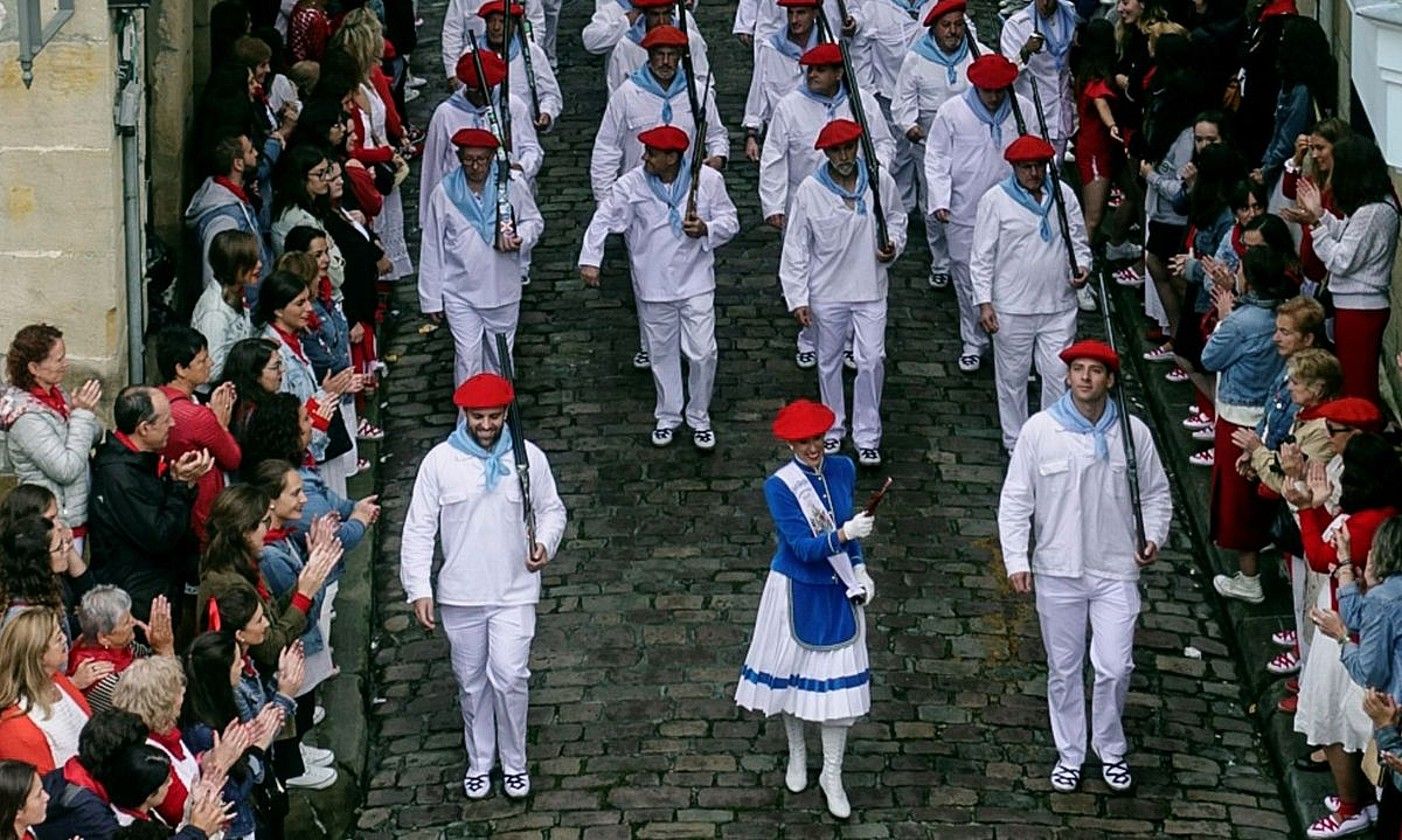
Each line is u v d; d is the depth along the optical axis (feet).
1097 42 80.64
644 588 64.69
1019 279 68.74
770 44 83.30
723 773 57.00
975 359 76.48
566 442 72.18
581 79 99.86
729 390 75.31
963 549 66.59
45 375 53.47
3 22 58.65
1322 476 53.06
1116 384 55.42
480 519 54.65
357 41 78.64
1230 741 58.90
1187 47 74.54
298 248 63.57
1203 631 63.52
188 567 54.49
